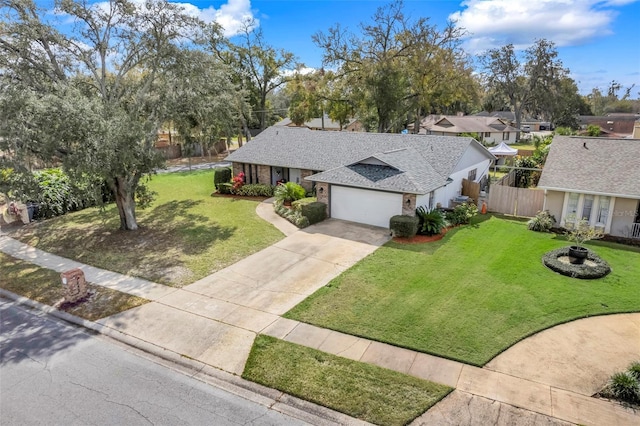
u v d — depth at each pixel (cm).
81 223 2027
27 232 1897
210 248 1627
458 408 750
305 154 2516
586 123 7231
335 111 4594
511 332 993
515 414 734
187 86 1836
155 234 1823
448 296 1178
